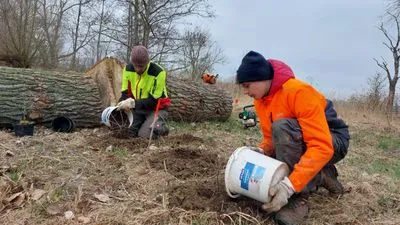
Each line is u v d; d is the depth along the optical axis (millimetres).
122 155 4488
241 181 2920
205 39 24375
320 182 3305
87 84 6664
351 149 7043
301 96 2850
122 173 3918
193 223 2859
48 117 6129
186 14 20375
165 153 4551
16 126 5375
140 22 19812
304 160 2770
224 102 8469
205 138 6074
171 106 7449
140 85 5586
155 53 20234
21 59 25188
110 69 6875
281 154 2951
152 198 3307
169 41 20609
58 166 4004
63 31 30078
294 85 2893
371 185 4047
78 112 6371
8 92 5871
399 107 17438
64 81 6438
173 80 7734
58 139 5199
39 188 3438
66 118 6090
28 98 5996
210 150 5109
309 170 2738
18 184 3416
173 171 3945
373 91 17375
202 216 2932
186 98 7656
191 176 3871
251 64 2916
